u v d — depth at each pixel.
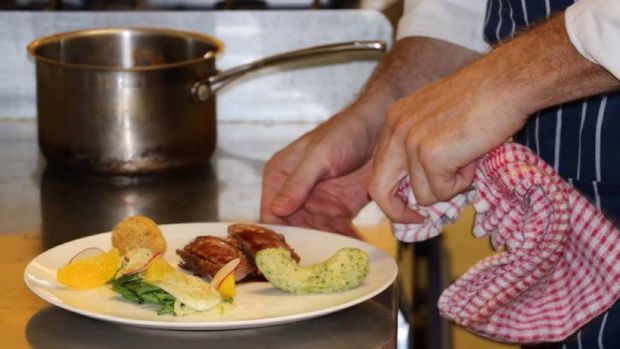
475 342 2.04
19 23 1.76
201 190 1.39
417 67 1.31
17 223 1.23
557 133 1.15
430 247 1.76
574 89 0.94
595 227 1.04
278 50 1.79
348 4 1.98
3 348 0.86
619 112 1.09
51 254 1.01
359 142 1.21
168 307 0.89
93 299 0.92
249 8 1.96
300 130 1.73
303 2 1.96
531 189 1.00
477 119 0.96
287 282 0.94
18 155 1.55
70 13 1.77
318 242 1.08
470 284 1.04
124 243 1.01
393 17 1.97
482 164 1.03
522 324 1.08
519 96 0.95
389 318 0.93
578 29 0.91
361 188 1.24
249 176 1.46
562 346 1.17
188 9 1.96
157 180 1.43
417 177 1.02
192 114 1.43
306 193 1.19
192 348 0.86
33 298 0.97
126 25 1.79
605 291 1.05
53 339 0.88
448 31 1.32
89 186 1.40
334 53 1.40
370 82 1.29
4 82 1.76
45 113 1.42
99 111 1.39
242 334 0.89
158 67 1.38
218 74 1.43
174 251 1.06
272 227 1.11
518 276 1.02
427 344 1.69
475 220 1.07
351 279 0.94
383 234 1.18
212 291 0.90
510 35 1.14
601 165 1.11
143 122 1.40
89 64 1.57
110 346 0.87
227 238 1.04
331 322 0.92
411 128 1.00
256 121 1.77
